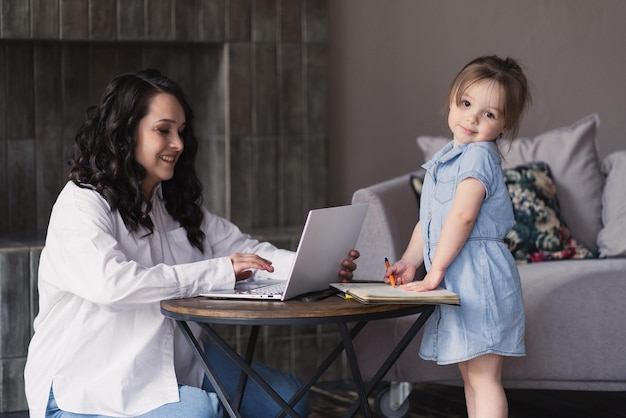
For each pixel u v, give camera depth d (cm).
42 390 262
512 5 521
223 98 445
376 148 498
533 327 337
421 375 341
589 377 341
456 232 256
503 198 265
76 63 455
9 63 444
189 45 464
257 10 442
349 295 246
